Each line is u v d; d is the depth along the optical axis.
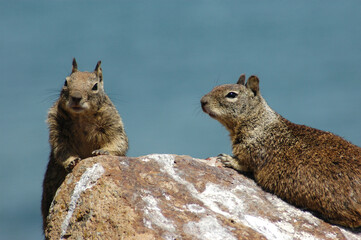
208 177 12.44
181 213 10.58
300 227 11.53
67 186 11.52
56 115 14.35
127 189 10.88
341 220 12.00
